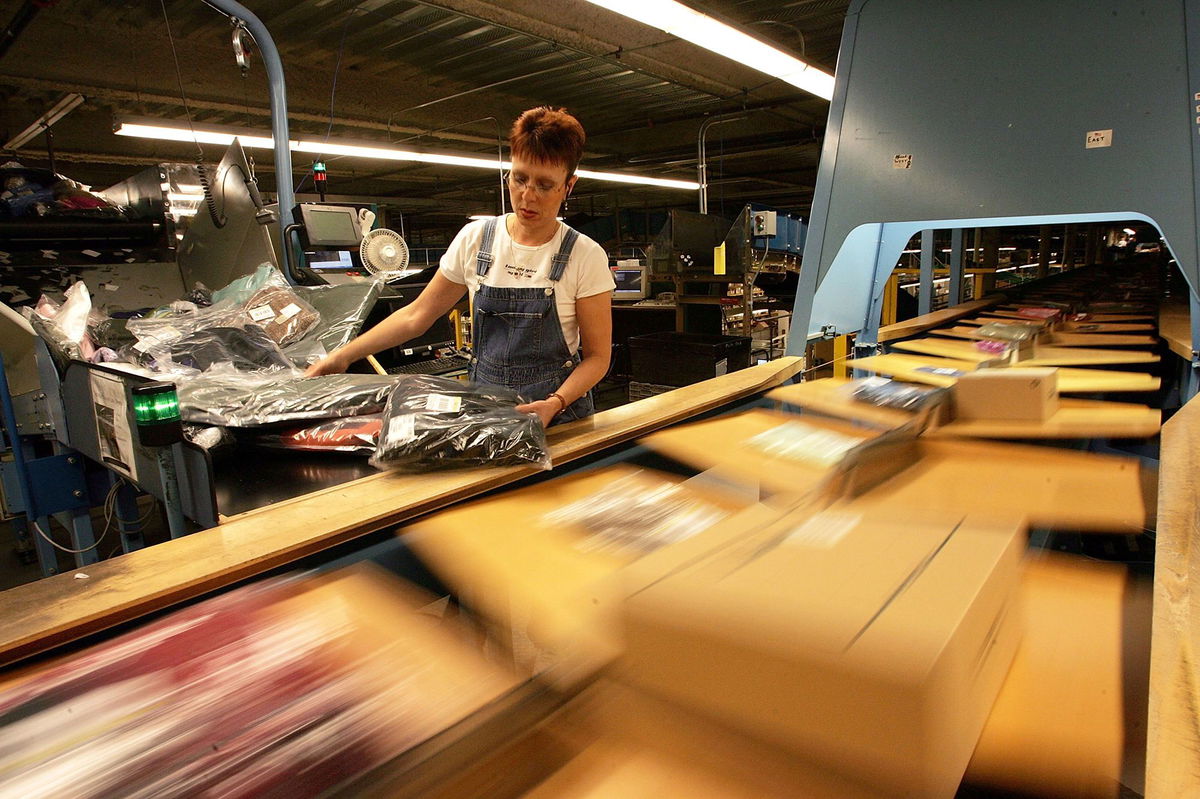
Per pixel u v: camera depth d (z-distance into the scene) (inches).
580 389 52.2
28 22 165.5
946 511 32.8
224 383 57.2
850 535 28.7
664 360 196.9
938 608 21.5
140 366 58.9
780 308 267.4
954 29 73.8
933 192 74.1
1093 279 175.8
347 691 23.3
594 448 45.2
